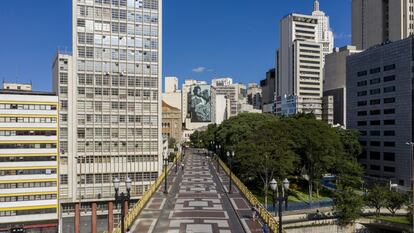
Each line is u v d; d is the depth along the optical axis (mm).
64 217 89312
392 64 112688
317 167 79188
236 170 84812
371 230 67062
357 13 195625
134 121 94938
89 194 90750
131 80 94625
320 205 73188
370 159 121375
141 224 37469
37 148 82812
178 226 36938
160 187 62062
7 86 106812
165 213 42594
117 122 93438
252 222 38250
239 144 77250
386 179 108750
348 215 64062
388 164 113438
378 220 66625
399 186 98688
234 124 107000
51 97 84250
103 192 91875
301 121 82500
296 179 90188
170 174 82250
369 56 122688
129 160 94375
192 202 49062
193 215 41656
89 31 90938
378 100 118500
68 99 89500
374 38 181125
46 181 83312
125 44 93938
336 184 90062
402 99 108375
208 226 37062
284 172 68812
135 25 94812
